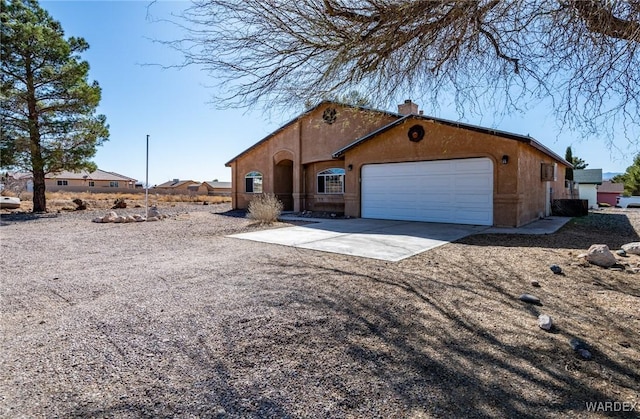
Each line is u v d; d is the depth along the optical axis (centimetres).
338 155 1462
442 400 218
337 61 402
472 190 1108
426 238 846
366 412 207
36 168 1636
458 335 308
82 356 268
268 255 656
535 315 353
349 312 360
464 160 1123
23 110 1586
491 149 1060
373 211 1366
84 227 1141
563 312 360
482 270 531
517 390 228
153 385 232
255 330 316
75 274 516
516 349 282
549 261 581
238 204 2081
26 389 225
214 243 810
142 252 698
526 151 1108
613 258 542
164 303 385
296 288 440
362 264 576
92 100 1670
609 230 988
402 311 363
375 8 349
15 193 2800
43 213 1688
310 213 1667
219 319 340
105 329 317
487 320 341
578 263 561
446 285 455
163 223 1279
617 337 303
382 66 420
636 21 302
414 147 1226
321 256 645
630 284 452
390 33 365
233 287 445
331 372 249
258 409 209
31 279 489
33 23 1570
